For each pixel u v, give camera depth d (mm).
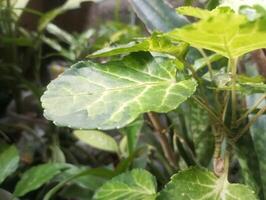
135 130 407
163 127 358
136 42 230
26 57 621
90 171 350
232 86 222
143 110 190
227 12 174
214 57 260
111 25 614
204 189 227
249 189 225
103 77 221
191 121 317
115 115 191
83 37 580
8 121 563
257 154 282
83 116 193
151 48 216
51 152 482
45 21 594
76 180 362
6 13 570
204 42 178
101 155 512
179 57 224
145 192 267
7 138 494
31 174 355
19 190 340
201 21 157
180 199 220
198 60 271
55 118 193
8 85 586
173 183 226
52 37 692
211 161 318
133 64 230
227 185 230
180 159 352
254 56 307
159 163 432
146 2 325
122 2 720
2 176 346
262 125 288
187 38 173
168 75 221
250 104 306
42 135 511
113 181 279
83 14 774
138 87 212
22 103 602
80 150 516
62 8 609
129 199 262
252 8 200
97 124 187
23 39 564
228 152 253
